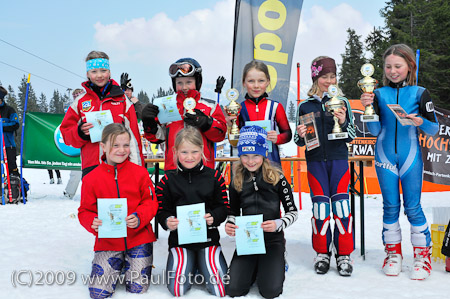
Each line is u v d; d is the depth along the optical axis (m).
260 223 2.95
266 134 3.31
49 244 4.30
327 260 3.46
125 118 3.63
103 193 2.97
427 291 2.88
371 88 3.48
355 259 3.87
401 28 33.09
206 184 3.10
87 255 3.88
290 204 3.17
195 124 3.33
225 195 3.14
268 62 5.88
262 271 2.86
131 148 3.61
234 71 5.89
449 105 29.19
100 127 3.37
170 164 3.52
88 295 2.82
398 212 3.45
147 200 3.04
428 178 7.27
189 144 3.01
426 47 30.45
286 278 3.27
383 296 2.78
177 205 3.10
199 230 2.91
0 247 4.12
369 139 7.78
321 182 3.51
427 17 31.66
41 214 6.54
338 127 3.43
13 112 7.91
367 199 8.46
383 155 3.48
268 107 3.70
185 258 2.89
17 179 7.94
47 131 8.52
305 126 3.48
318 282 3.15
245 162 3.18
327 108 3.41
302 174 9.85
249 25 5.89
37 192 9.86
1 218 6.08
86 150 3.51
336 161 3.48
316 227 3.50
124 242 2.92
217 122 3.51
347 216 3.41
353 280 3.19
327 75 3.57
